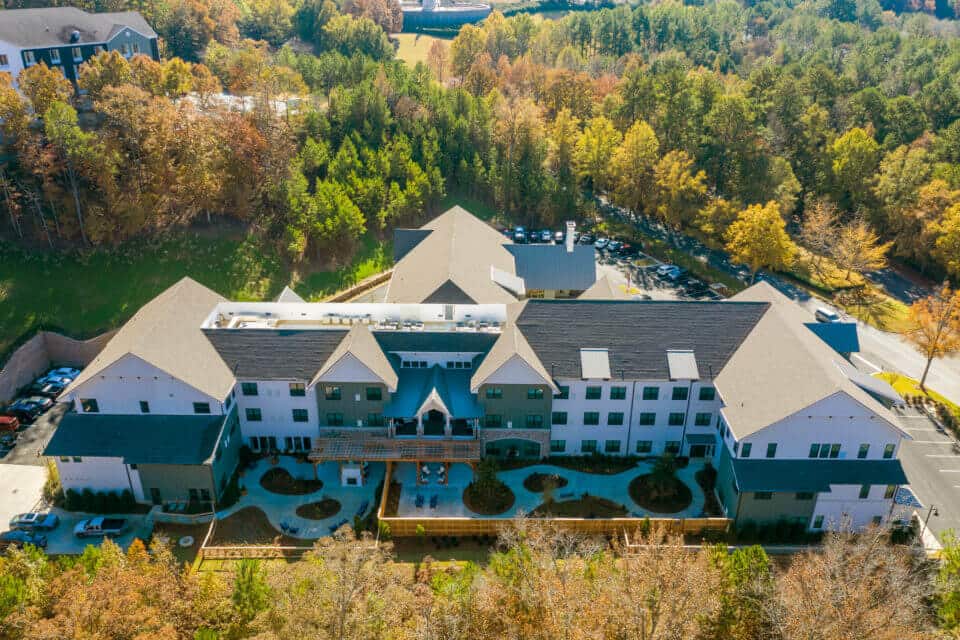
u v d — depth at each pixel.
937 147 120.88
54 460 64.88
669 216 113.44
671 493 60.44
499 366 60.69
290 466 64.38
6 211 87.00
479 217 121.44
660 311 65.88
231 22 161.38
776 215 97.31
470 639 39.62
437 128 125.06
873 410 54.62
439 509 59.38
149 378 58.84
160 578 41.84
